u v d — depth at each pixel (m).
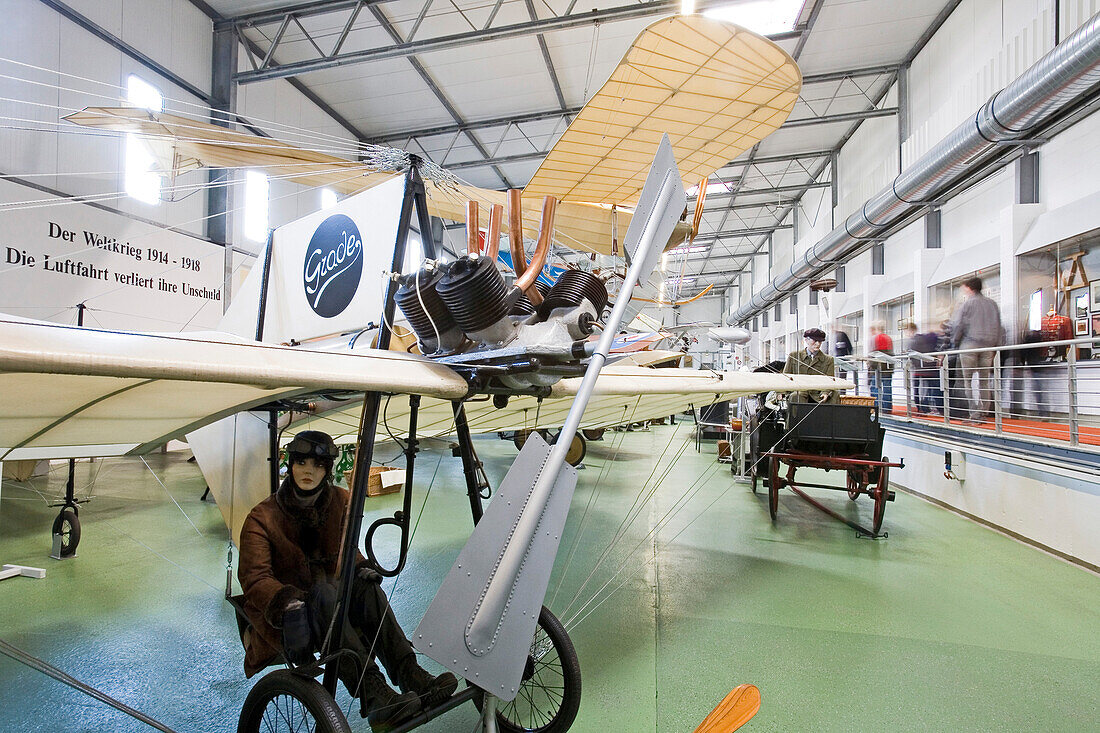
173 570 3.48
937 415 6.81
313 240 2.97
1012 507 4.40
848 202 13.28
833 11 8.65
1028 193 7.19
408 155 2.54
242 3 8.28
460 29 8.89
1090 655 2.49
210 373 1.09
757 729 1.96
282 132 10.04
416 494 5.71
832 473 7.43
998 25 7.44
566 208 5.25
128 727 1.94
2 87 5.86
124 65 7.17
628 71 3.15
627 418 3.56
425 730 1.94
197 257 8.16
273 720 1.96
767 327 23.22
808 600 3.13
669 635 2.69
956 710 2.07
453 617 1.12
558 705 2.08
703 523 4.83
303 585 1.75
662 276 4.74
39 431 1.66
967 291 6.93
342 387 1.26
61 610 2.89
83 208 6.63
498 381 1.58
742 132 3.92
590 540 4.33
